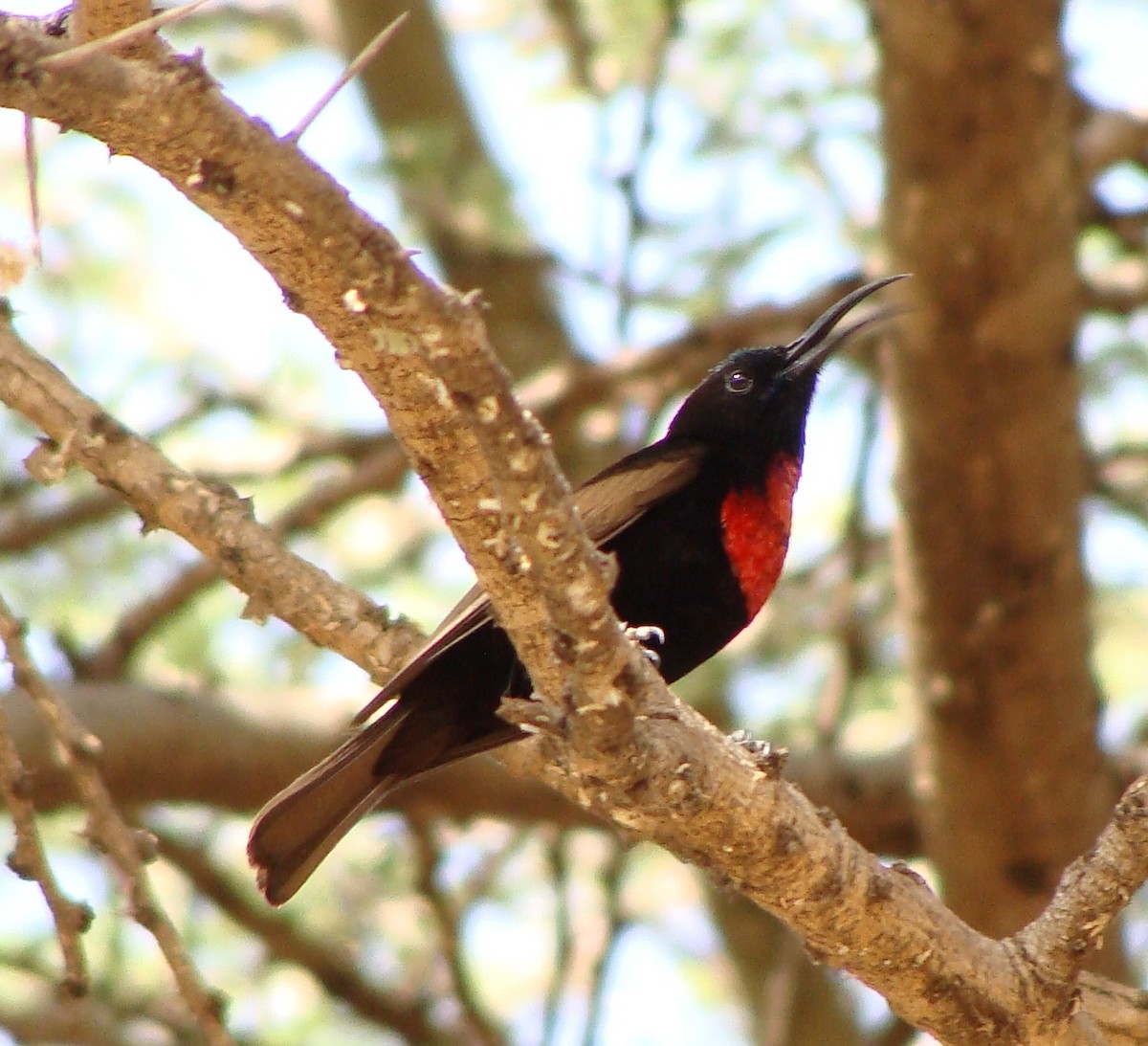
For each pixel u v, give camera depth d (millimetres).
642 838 7781
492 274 17484
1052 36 11219
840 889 7203
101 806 7352
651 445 10359
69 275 15656
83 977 7270
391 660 8172
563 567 5777
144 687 12688
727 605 10047
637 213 14281
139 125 5125
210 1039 7148
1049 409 11883
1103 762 12719
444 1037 14477
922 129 11391
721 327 13898
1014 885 12820
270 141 5168
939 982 7387
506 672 8727
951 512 12125
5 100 5023
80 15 5168
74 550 13961
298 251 5438
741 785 6961
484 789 13055
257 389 15883
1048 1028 7535
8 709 12180
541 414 14039
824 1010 15938
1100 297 15016
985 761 12500
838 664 13727
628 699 6262
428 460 6105
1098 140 14445
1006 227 11398
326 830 8914
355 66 5211
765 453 10383
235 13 18953
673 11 14305
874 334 14297
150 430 14930
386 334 5734
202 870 14242
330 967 14406
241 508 8281
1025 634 12172
